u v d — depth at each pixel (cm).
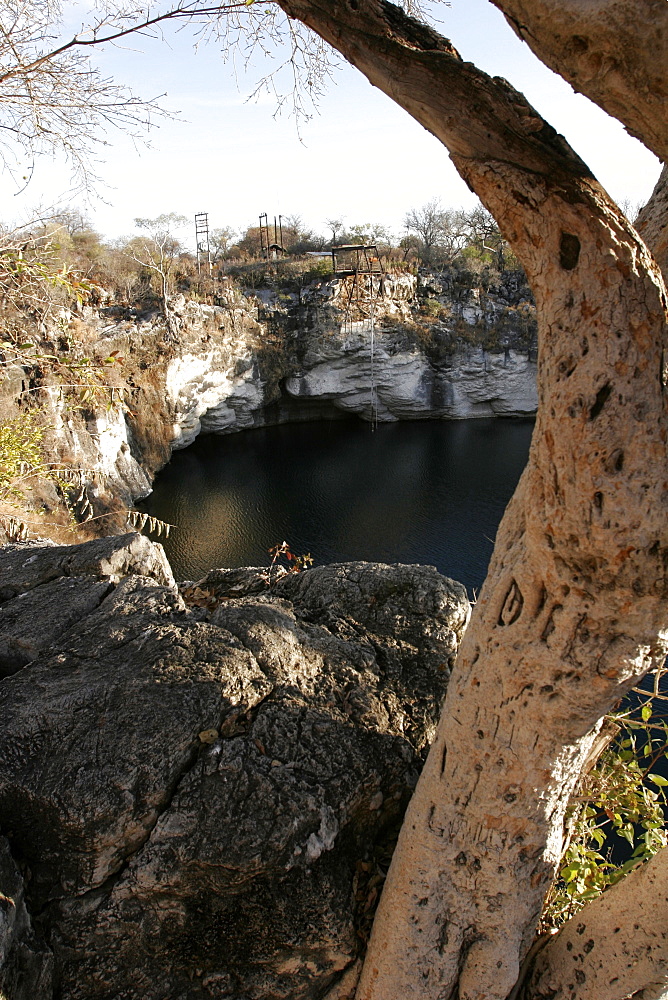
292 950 320
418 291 4731
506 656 265
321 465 4016
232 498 3497
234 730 352
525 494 250
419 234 5784
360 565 498
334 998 327
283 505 3394
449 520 3173
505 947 298
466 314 4641
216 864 310
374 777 352
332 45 221
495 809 280
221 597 514
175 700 354
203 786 328
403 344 4481
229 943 321
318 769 344
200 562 2767
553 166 208
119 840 316
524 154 209
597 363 215
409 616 456
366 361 4469
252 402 4441
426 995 300
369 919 333
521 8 182
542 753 268
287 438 4594
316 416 5009
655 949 272
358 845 350
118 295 3922
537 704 260
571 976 301
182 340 3725
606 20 169
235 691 362
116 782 323
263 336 4331
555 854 300
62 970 308
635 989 278
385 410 4819
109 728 344
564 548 234
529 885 296
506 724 270
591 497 222
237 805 323
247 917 320
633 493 217
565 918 380
